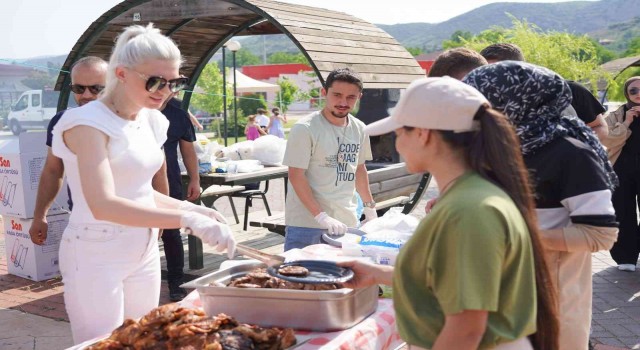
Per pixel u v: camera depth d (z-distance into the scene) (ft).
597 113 13.43
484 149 5.64
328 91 13.17
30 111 96.89
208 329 7.05
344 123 13.58
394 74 25.81
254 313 7.78
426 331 5.81
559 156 7.50
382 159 26.00
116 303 9.00
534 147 7.52
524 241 5.52
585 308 8.04
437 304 5.79
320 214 12.69
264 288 7.77
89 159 8.28
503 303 5.53
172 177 18.02
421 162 5.96
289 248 13.64
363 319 8.16
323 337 7.50
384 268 7.90
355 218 13.82
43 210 11.19
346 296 7.59
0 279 20.68
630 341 16.03
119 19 24.41
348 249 10.46
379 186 21.63
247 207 28.07
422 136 5.80
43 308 17.92
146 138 9.17
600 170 7.52
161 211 8.04
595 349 15.46
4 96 110.01
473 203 5.34
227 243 7.76
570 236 7.42
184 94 30.48
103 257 8.86
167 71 8.58
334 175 13.41
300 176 13.03
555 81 7.51
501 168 5.64
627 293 19.80
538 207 7.70
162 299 18.61
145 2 23.85
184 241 25.58
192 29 27.45
